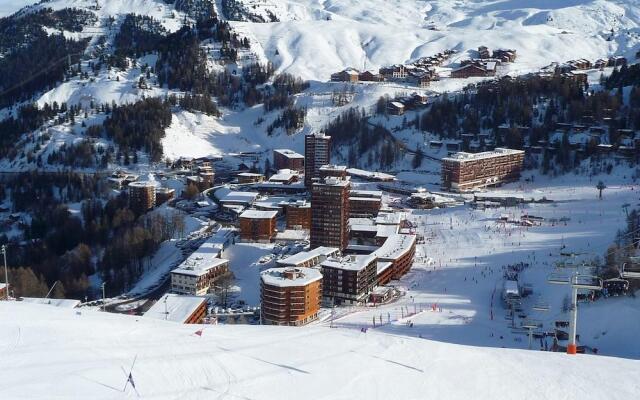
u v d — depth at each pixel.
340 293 182.12
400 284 198.25
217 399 57.12
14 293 182.88
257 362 65.00
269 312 164.00
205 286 199.75
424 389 61.41
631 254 163.00
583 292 158.25
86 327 71.69
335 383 61.47
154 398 56.28
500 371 65.62
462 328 154.62
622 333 136.62
